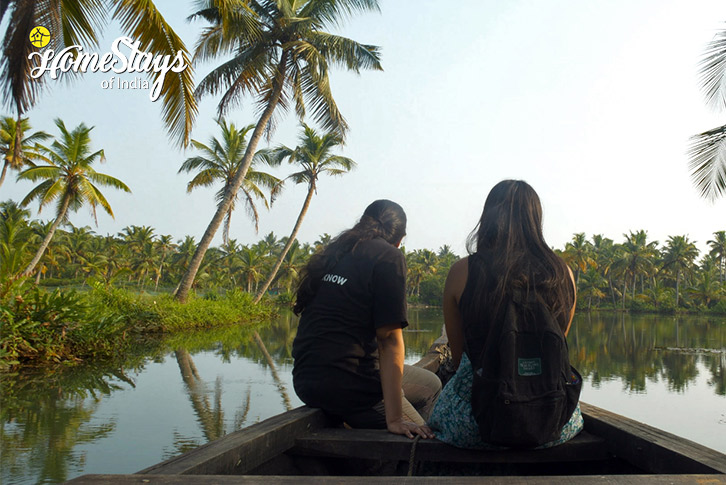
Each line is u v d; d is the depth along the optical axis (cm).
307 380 194
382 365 186
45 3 773
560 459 163
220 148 2681
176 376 965
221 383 905
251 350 1444
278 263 3175
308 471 176
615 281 8656
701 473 123
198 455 125
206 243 1936
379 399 193
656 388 1186
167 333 1852
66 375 941
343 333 191
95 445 525
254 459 144
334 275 198
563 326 157
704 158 982
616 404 995
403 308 188
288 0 1742
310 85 1761
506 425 140
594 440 165
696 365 1642
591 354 1967
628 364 1656
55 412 666
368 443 167
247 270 6769
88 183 2291
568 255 6406
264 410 707
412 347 1675
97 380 901
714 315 7169
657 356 1911
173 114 892
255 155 2744
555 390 141
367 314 192
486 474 178
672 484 103
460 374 165
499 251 161
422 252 9669
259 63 1697
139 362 1134
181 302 2108
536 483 102
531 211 167
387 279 190
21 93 791
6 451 499
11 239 2092
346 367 189
